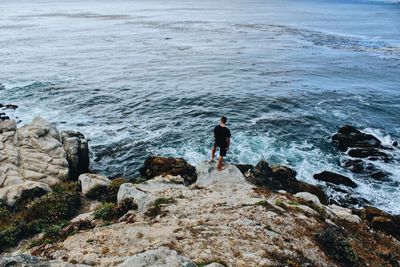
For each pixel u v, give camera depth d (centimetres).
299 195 1766
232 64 5950
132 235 1123
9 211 1762
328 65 5934
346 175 2569
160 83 4803
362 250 1230
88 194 1897
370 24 12075
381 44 8075
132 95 4275
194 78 5072
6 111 3647
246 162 2727
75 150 2464
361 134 3052
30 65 5709
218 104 3984
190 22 12325
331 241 1129
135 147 2959
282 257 992
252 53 6912
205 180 1731
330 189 2389
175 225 1185
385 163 2709
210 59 6341
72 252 1059
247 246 1018
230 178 1727
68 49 7212
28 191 1880
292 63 6062
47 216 1620
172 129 3319
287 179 2277
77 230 1370
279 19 13562
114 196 1855
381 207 2212
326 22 12588
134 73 5325
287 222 1241
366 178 2534
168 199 1484
